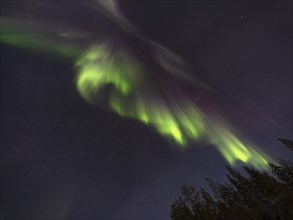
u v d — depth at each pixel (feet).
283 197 77.25
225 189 94.12
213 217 81.05
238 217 76.54
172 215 92.99
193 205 91.45
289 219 67.15
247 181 96.07
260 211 73.82
